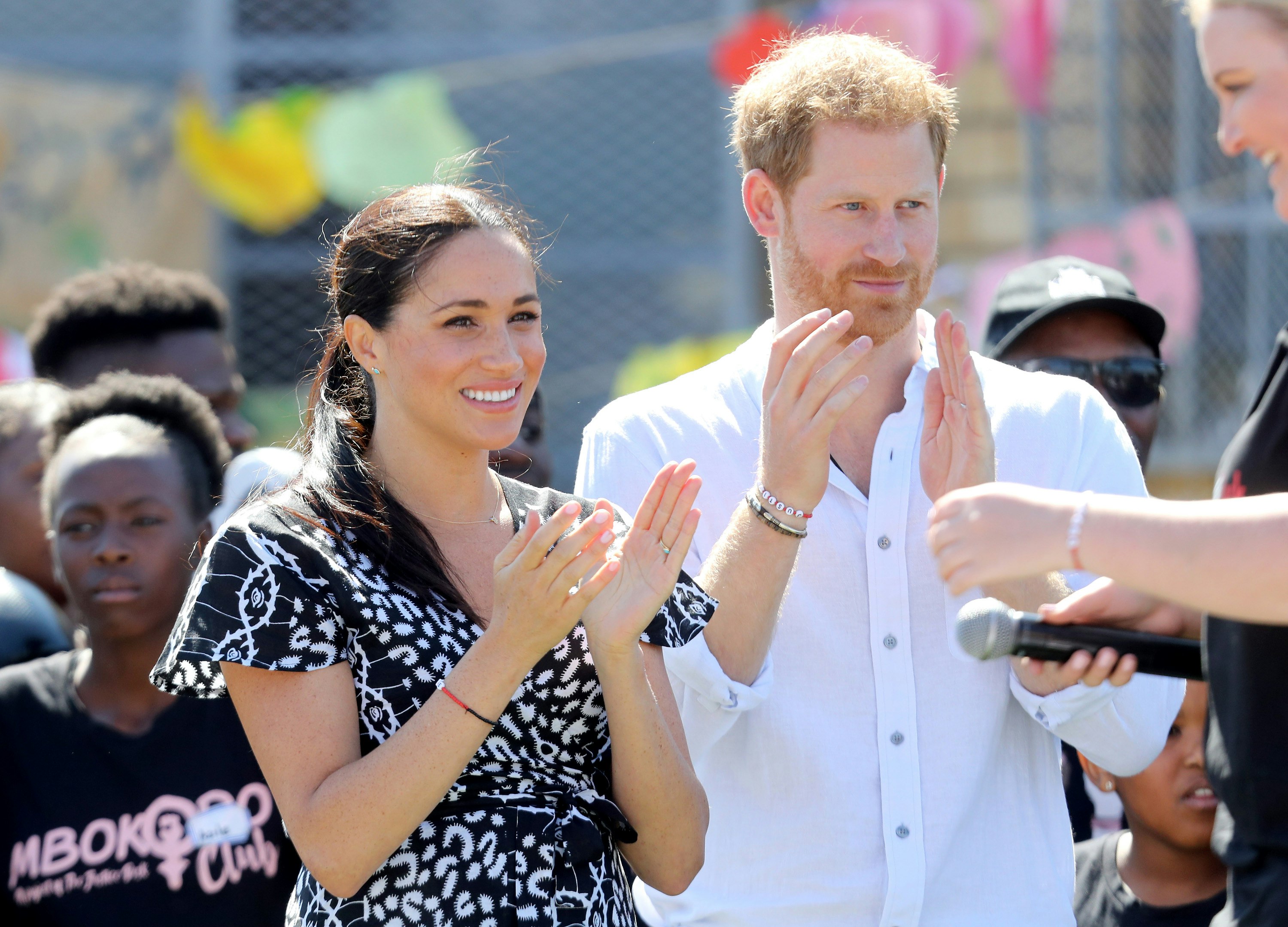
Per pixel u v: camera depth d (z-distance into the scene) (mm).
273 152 19984
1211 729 7562
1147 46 25906
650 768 7820
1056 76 25484
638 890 9898
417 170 20203
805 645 9266
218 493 11281
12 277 21922
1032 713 8875
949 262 25438
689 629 8453
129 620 9727
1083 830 11930
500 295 7781
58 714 9680
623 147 25172
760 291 25594
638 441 9742
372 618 7496
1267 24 7129
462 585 7922
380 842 7129
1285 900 7145
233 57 23984
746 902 9211
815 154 8961
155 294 14336
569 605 7094
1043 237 25234
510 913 7375
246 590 7402
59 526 10078
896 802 9000
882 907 8992
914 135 8953
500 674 7156
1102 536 6195
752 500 8656
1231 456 7840
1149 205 24609
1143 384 12180
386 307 7816
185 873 9250
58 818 9336
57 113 22203
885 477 9266
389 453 8055
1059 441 9508
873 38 9438
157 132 22609
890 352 9508
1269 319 25984
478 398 7805
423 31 24609
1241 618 6102
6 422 13055
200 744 9539
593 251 25156
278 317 24000
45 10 23578
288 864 9422
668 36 25016
